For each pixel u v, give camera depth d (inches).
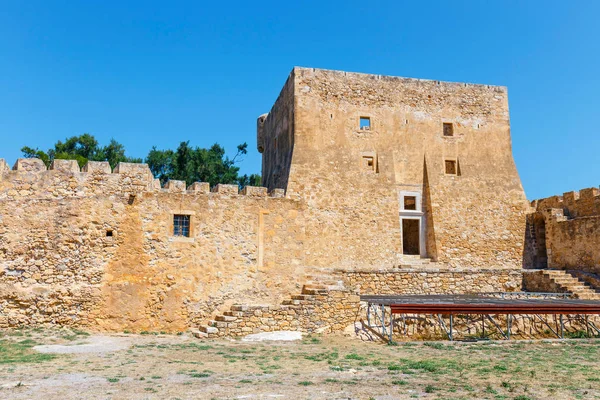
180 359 558.6
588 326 844.0
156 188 824.9
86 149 1801.2
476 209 1117.1
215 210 821.9
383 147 1097.4
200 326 752.3
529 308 722.8
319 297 768.9
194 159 1784.0
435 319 802.8
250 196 849.5
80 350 597.0
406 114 1127.0
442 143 1137.4
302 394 409.7
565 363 579.8
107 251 751.1
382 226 1055.6
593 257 974.4
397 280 926.4
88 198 753.0
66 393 400.5
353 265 1023.0
